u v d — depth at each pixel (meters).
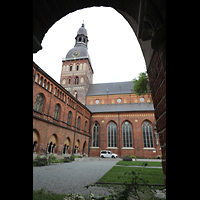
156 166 14.07
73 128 25.48
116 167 12.69
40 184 6.64
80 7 2.46
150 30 1.41
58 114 21.47
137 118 32.66
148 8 1.14
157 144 30.16
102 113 34.84
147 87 17.19
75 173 9.81
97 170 11.32
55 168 12.24
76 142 26.97
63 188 6.02
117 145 31.81
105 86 44.38
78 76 42.47
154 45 1.26
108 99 39.69
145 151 30.11
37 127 16.09
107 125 34.09
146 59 2.03
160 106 1.48
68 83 42.59
